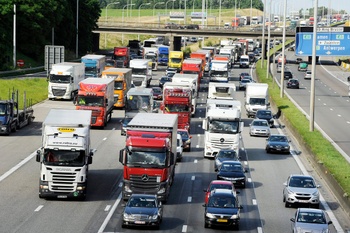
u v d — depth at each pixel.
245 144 121.62
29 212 72.25
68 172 76.88
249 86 156.00
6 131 120.00
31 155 103.81
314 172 98.44
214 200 69.69
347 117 159.25
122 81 159.50
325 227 63.91
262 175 95.81
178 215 73.06
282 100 173.25
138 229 66.94
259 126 131.25
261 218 73.00
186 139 112.44
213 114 107.00
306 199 76.94
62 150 77.06
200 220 71.25
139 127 80.50
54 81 165.38
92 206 75.75
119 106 159.88
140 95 131.00
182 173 95.50
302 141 118.69
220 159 97.19
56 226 67.06
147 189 76.94
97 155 105.38
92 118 130.62
